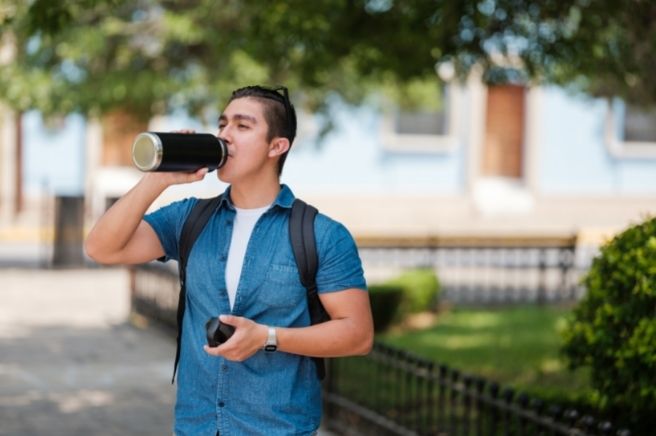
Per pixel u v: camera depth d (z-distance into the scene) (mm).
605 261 5215
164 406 7930
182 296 3252
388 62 9547
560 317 12711
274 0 8953
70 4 7121
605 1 8445
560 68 10023
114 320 12148
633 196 27250
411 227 25891
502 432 5473
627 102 11172
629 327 5004
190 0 14742
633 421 5340
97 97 14758
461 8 8594
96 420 7402
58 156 23328
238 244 3133
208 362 3119
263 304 3088
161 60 15375
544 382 8602
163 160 2938
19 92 14758
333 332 3062
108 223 3072
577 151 26922
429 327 11938
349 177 25656
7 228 22281
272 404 3098
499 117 26797
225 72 14555
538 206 26688
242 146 3076
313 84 10398
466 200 26312
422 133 26203
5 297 13781
